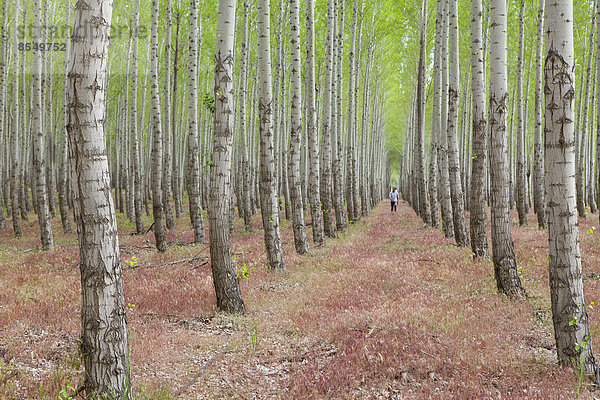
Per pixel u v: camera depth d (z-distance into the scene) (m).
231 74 7.53
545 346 5.70
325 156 17.08
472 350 5.50
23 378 4.63
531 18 22.03
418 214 28.94
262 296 8.45
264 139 10.50
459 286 8.78
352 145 23.08
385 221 25.20
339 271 10.65
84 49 3.53
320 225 15.25
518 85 18.25
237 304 7.44
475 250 11.22
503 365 5.07
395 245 15.08
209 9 24.64
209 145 32.81
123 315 3.87
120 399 3.79
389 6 25.88
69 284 9.11
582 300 4.73
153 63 14.34
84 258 3.71
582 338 4.71
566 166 4.66
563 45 4.57
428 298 7.93
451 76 13.60
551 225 4.79
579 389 4.27
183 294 8.38
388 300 7.93
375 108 37.28
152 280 9.66
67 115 3.62
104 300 3.72
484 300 7.68
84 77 3.55
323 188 17.22
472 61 10.37
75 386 4.42
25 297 7.98
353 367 5.11
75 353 5.37
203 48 28.97
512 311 7.00
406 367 5.12
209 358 5.54
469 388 4.49
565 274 4.72
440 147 16.34
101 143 3.68
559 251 4.74
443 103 16.61
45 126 30.45
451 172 13.88
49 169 26.73
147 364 5.24
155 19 14.42
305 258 12.34
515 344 5.71
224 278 7.41
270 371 5.21
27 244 16.45
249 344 5.95
